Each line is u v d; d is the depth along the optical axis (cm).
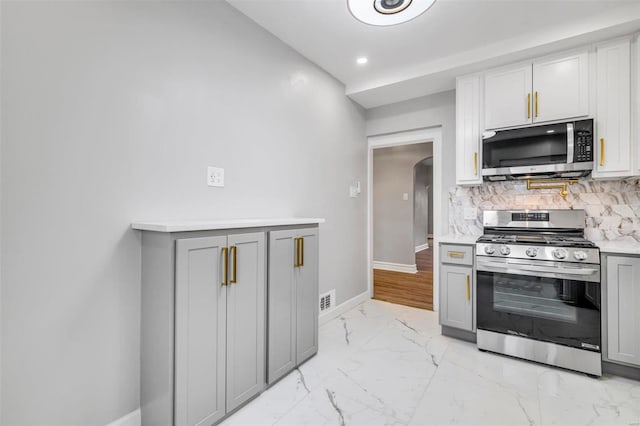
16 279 118
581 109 228
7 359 116
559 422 158
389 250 568
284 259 200
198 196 184
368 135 378
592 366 202
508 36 238
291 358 206
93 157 138
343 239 337
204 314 150
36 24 121
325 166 305
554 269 213
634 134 212
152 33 160
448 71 274
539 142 239
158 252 144
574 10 207
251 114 220
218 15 196
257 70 225
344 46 255
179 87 173
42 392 124
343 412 167
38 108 122
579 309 207
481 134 270
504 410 168
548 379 200
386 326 293
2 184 114
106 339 143
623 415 163
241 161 213
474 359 228
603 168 221
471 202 309
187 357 143
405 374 206
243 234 170
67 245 130
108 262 143
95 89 138
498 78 261
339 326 293
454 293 260
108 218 143
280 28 231
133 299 152
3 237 114
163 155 166
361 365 218
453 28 228
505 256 233
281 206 248
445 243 264
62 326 129
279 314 196
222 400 159
